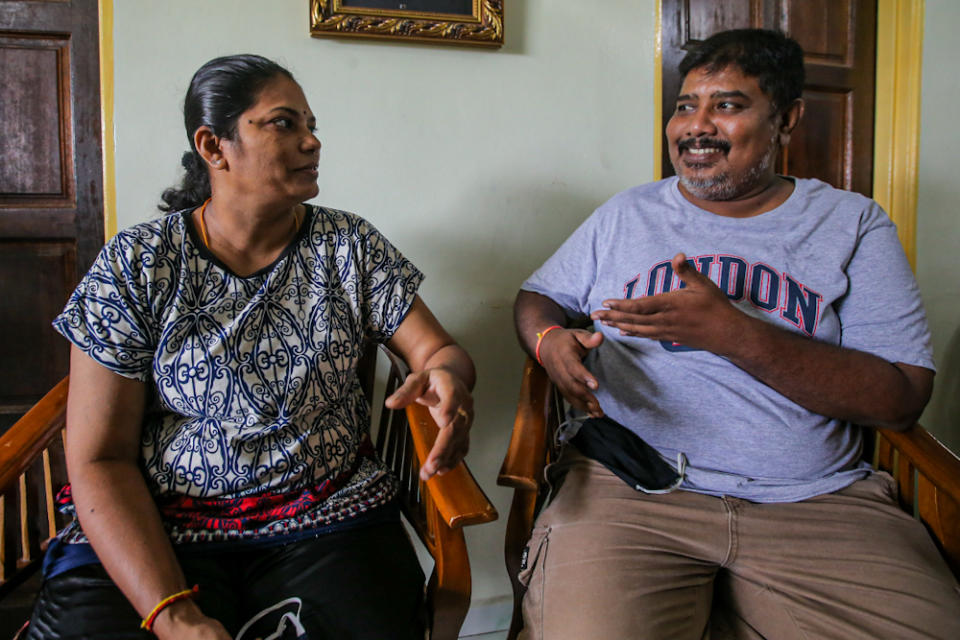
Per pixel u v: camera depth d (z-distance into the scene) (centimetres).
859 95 162
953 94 162
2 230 126
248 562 89
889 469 108
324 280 97
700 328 93
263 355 91
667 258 111
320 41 130
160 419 93
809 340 97
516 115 141
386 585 85
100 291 85
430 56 135
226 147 88
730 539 96
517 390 147
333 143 133
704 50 109
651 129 148
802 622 90
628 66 146
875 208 109
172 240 90
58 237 128
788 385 96
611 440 106
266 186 89
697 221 113
